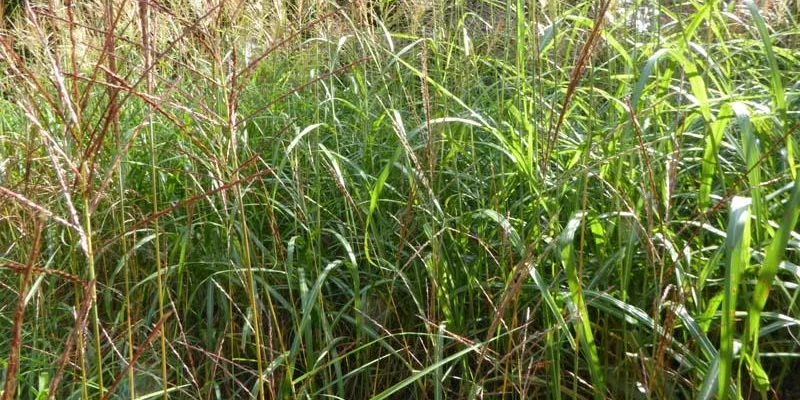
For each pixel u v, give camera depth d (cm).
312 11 440
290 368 273
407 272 330
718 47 381
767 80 389
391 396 313
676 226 312
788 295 272
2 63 380
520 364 252
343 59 473
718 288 307
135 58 421
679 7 347
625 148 291
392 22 456
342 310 309
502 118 350
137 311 322
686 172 329
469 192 337
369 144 360
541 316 301
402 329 313
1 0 433
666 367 274
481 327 316
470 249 330
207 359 318
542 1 333
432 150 310
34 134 277
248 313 311
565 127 344
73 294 347
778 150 308
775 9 401
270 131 427
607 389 274
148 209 386
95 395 278
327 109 408
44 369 292
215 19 335
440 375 277
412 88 420
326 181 378
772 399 297
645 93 314
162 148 389
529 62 383
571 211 308
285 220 374
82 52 400
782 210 295
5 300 345
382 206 362
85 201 189
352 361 325
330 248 361
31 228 314
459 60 408
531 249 251
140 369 299
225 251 350
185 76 398
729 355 210
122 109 379
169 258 353
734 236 207
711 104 303
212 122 240
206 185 362
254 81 446
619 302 259
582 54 248
